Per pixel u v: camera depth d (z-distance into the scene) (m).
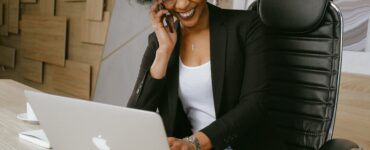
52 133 0.90
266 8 1.37
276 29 1.38
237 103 1.26
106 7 2.96
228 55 1.23
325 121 1.32
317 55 1.33
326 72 1.32
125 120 0.73
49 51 3.66
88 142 0.83
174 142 0.94
